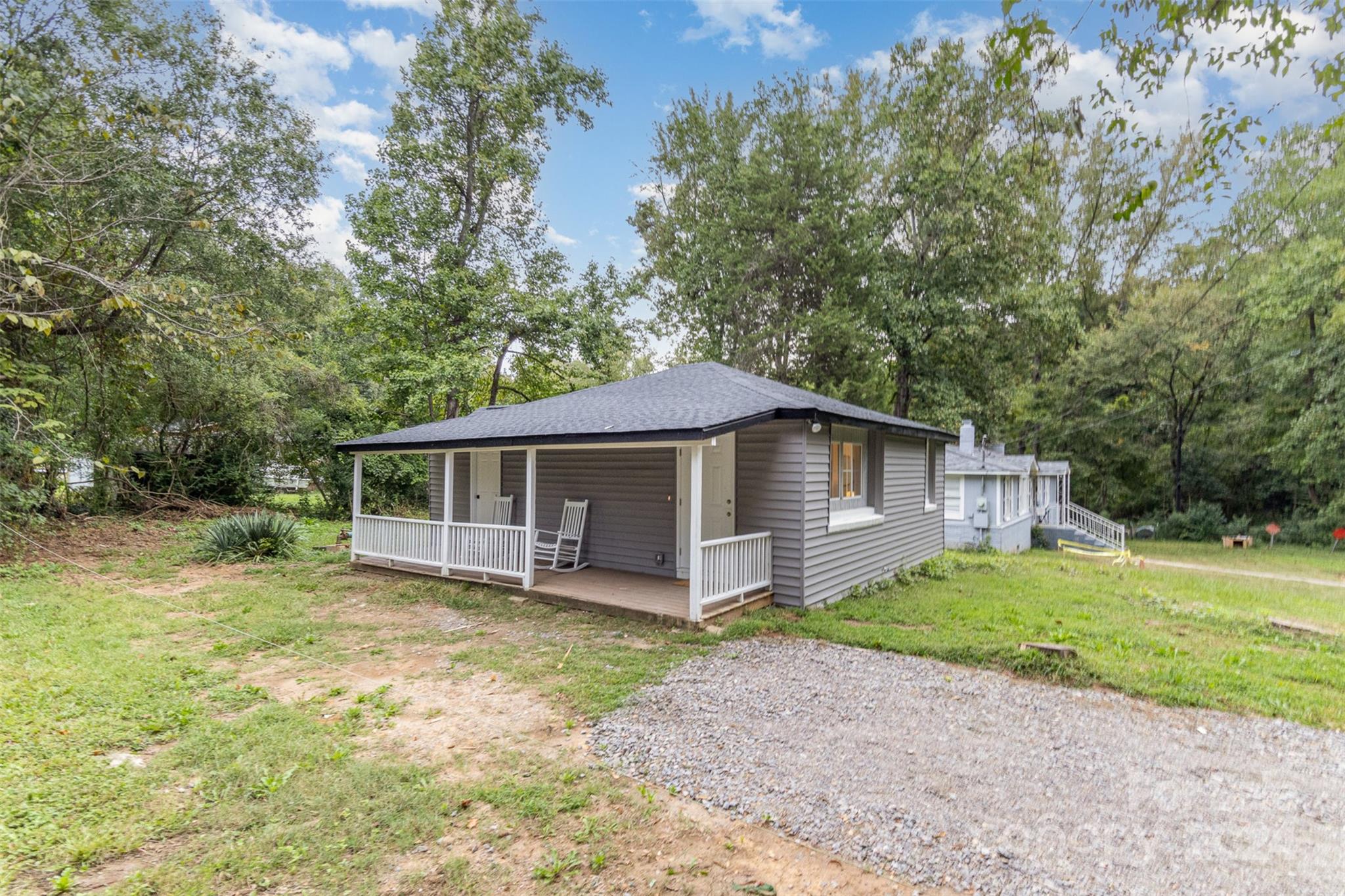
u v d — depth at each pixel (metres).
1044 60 3.65
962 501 15.89
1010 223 18.89
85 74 8.48
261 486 17.62
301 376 16.88
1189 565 15.24
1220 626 7.42
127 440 13.91
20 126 8.24
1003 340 20.62
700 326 22.39
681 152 23.47
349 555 11.32
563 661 5.61
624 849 2.91
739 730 4.22
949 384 19.91
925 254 20.05
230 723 4.20
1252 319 19.00
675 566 8.69
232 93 12.68
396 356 16.14
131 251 11.31
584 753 3.88
